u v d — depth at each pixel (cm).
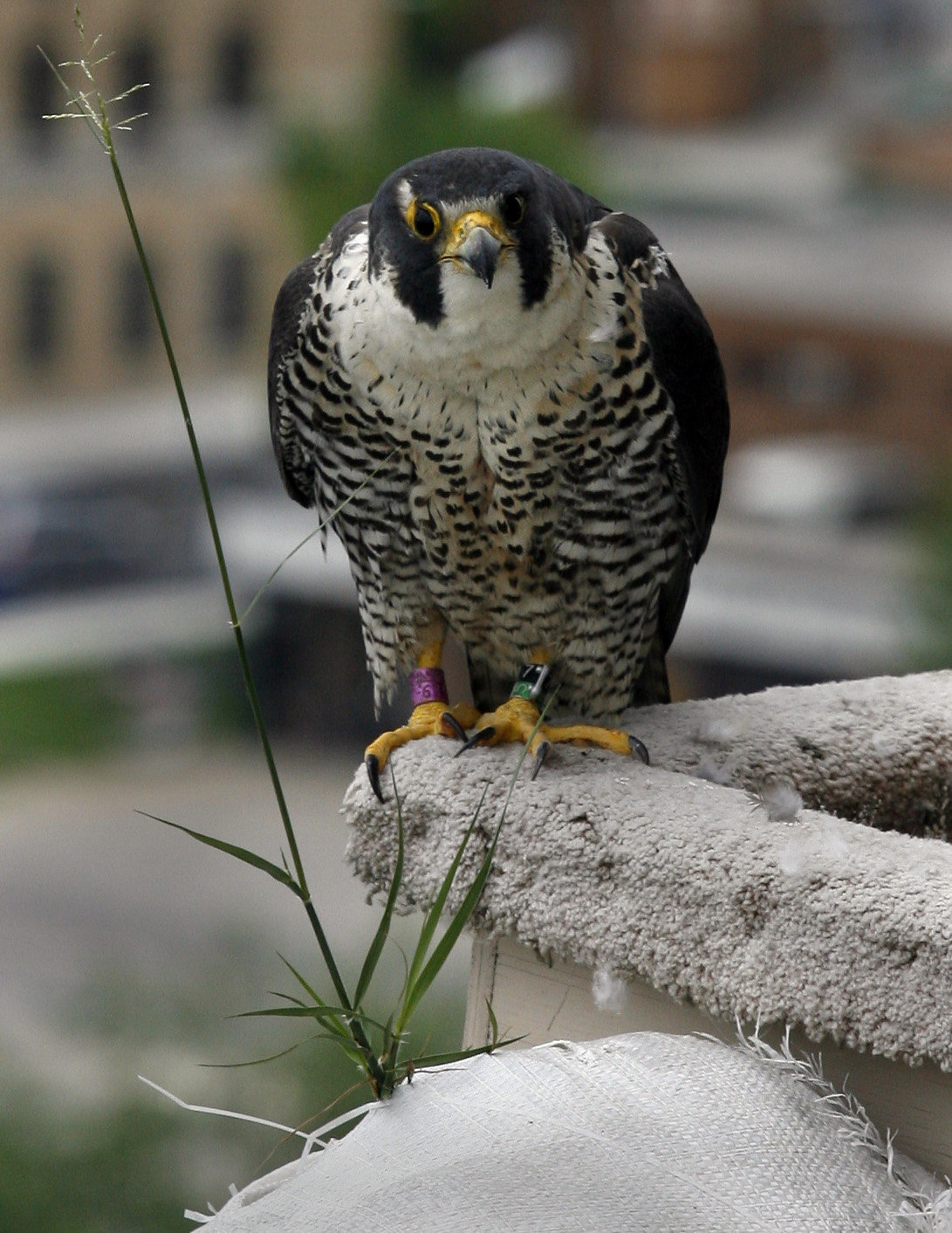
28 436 3884
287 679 3028
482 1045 318
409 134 3158
